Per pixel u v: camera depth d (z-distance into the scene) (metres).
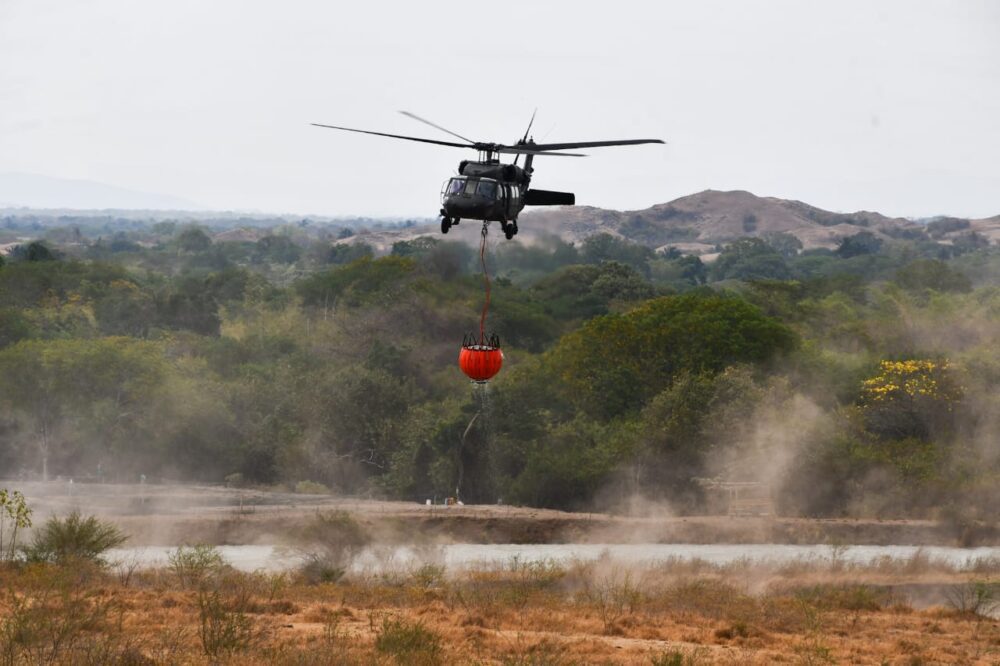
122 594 69.38
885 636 68.25
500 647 55.88
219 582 80.50
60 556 86.75
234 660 48.56
